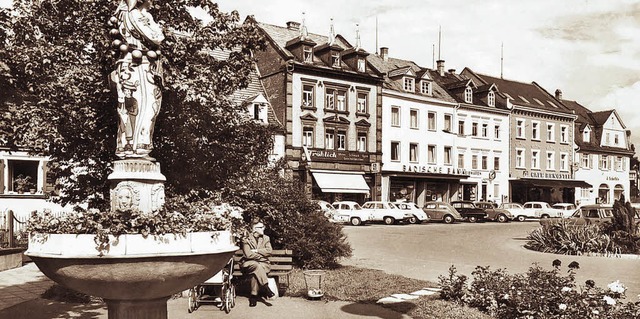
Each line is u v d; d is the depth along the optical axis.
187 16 9.49
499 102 56.91
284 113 41.28
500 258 18.73
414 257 18.73
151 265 5.64
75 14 8.95
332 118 43.47
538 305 8.20
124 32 6.53
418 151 48.94
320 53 44.97
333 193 43.41
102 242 5.64
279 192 14.20
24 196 25.47
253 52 9.88
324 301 10.51
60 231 5.87
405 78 49.06
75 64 8.73
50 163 9.30
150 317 6.09
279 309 9.85
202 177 9.41
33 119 8.09
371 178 45.78
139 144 6.59
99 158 9.14
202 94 8.03
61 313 9.42
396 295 10.81
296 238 14.14
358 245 22.94
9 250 15.73
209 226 6.34
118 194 6.45
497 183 55.03
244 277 11.12
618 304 8.06
